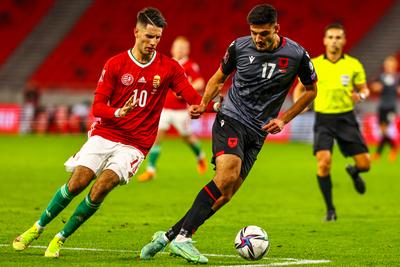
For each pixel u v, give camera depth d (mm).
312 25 135500
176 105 64125
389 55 128625
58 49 141875
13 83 138000
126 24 143875
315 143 42250
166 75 27859
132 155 27531
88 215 27391
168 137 120625
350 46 131000
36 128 123500
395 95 86688
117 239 33125
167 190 55219
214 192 26781
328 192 41625
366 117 109812
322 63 42188
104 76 27406
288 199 51500
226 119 28047
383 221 41312
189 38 138875
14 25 146500
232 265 26375
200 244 32406
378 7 136625
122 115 26250
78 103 126750
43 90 128500
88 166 27172
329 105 42094
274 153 93875
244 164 28578
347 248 31797
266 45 26984
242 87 28156
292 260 28156
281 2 140750
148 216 41750
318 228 38344
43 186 56094
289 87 28531
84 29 144375
